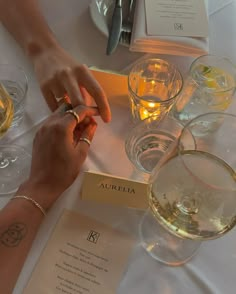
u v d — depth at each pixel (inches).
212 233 15.9
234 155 18.9
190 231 15.9
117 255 17.4
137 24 22.7
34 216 17.7
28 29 23.0
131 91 19.7
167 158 16.5
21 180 19.5
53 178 18.6
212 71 20.8
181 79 20.2
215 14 25.7
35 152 19.4
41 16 23.5
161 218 16.2
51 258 17.1
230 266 17.4
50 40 22.7
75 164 18.9
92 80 20.5
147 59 20.6
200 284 16.9
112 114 21.3
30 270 16.8
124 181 17.8
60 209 18.3
